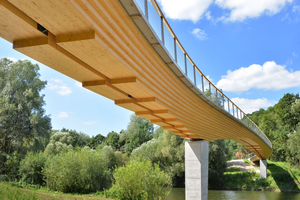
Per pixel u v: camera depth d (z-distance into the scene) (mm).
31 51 6145
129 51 7293
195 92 13586
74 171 21781
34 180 23078
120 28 6516
